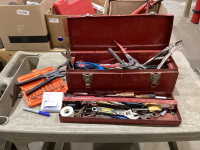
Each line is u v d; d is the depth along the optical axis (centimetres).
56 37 161
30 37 154
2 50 163
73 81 97
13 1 168
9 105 97
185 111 92
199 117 88
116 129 83
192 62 207
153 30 108
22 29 149
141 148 142
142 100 88
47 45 159
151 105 90
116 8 182
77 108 94
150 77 92
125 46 116
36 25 147
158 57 110
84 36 111
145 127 83
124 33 110
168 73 91
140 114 90
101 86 99
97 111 88
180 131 81
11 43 158
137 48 116
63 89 103
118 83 97
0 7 136
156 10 182
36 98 99
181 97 100
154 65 110
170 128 83
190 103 97
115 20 105
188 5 283
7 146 114
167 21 104
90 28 108
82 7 164
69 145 145
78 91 101
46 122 87
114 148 142
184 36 247
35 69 122
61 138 85
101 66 108
